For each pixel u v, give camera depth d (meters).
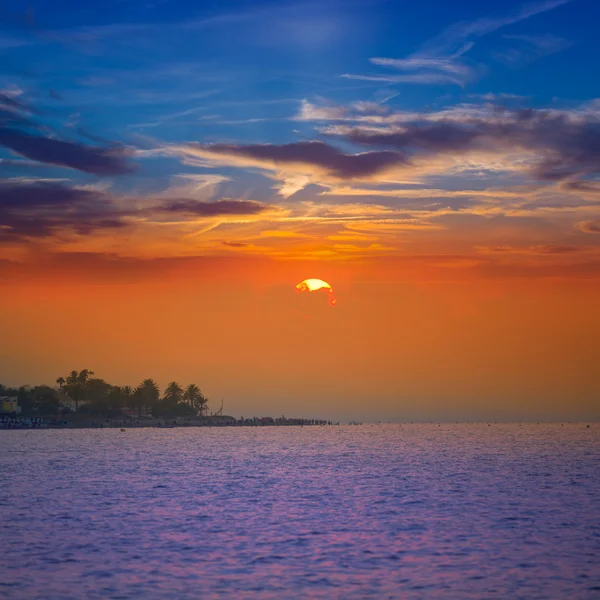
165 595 39.72
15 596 39.53
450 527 61.97
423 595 39.81
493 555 50.00
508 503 79.69
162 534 58.50
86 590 40.69
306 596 39.59
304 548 52.50
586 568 46.00
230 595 39.72
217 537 57.03
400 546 53.22
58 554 50.34
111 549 52.16
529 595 39.78
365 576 44.00
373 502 81.00
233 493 91.56
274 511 73.06
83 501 82.38
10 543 54.53
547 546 53.12
